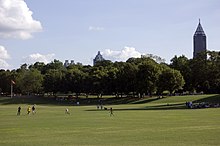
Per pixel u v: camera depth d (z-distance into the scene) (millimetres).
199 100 154750
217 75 193125
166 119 76312
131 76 192125
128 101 180125
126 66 197625
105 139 44875
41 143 42031
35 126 64062
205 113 95125
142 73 183750
